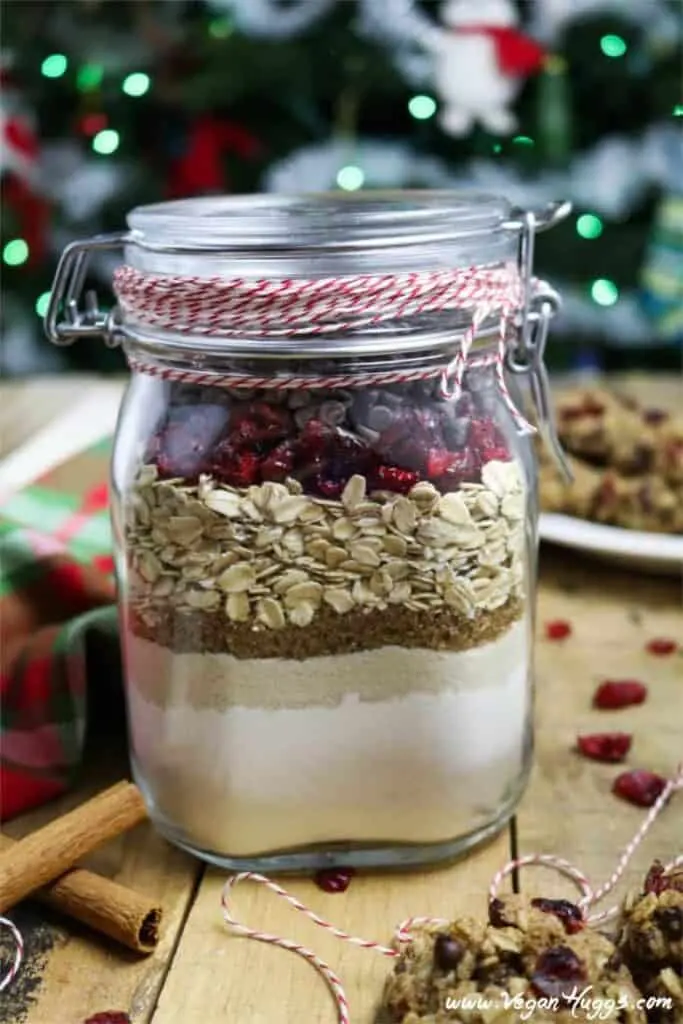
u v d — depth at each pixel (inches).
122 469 14.1
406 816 14.0
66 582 16.6
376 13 34.1
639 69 35.5
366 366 13.1
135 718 14.6
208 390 13.5
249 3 34.6
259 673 13.5
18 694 15.1
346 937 13.1
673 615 19.8
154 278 13.3
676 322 35.9
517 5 34.6
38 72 36.7
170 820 14.4
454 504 13.3
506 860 14.3
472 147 36.2
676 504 20.6
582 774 15.7
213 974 12.8
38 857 13.1
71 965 12.9
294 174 35.1
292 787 13.9
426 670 13.6
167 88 36.0
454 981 11.7
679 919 11.8
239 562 13.3
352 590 13.3
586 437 22.2
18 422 27.1
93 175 36.5
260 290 12.8
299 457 13.2
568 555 22.0
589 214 36.4
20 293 38.7
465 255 13.3
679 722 16.7
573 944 11.7
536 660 18.5
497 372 13.9
